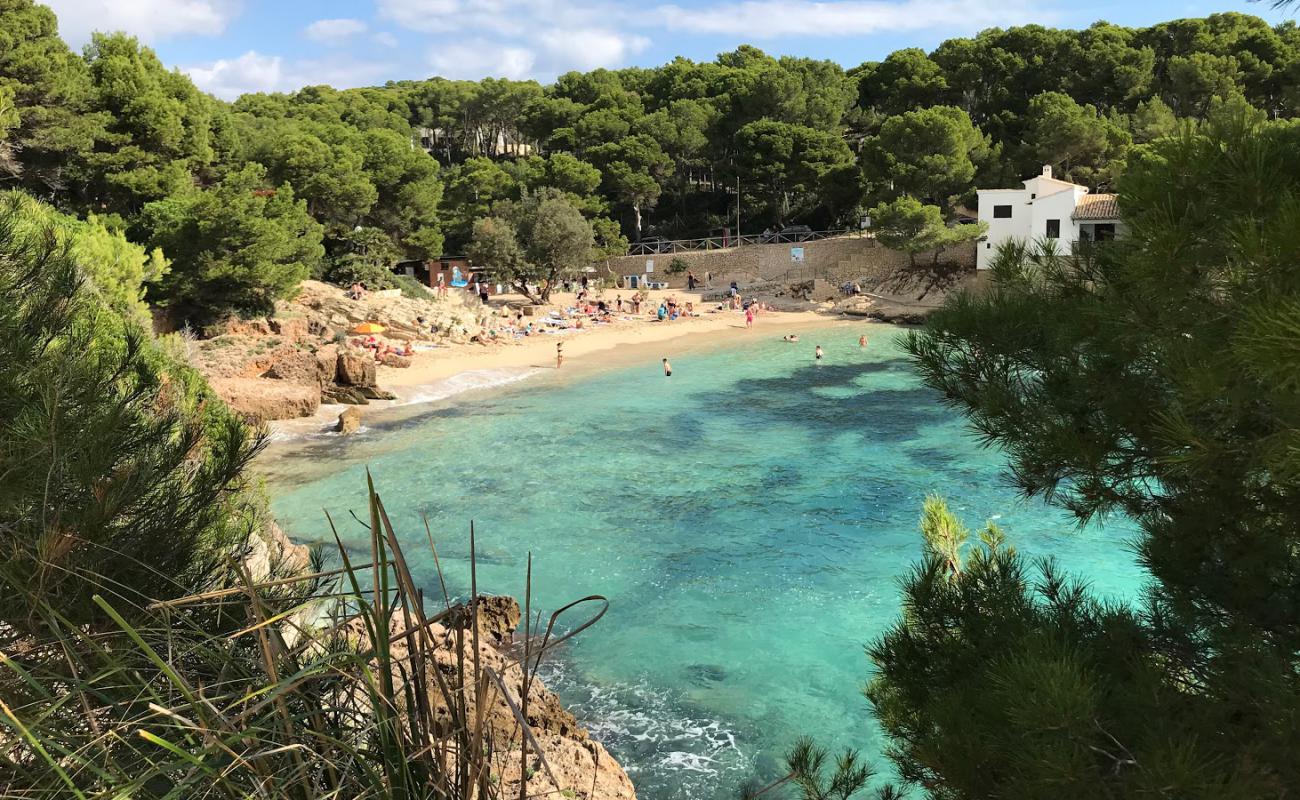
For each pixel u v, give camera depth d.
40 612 2.69
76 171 41.66
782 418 34.50
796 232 78.81
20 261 5.06
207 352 37.78
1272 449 3.80
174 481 4.30
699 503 24.09
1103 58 74.56
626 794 9.01
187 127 47.97
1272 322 3.17
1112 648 5.36
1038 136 69.00
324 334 44.84
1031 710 4.23
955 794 4.91
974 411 5.88
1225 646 4.90
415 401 38.84
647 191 80.38
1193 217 4.30
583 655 15.76
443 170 97.44
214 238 39.59
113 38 45.94
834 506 23.50
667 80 101.75
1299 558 4.91
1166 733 4.33
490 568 19.67
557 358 47.34
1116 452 5.20
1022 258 5.98
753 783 12.15
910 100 84.69
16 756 2.30
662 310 63.12
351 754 2.38
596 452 29.73
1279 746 4.18
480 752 2.36
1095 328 5.15
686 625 16.83
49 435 3.81
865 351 50.00
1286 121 4.43
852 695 14.27
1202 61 66.25
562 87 108.69
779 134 78.62
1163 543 5.38
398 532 21.89
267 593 3.57
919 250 62.16
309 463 28.41
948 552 8.05
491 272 66.62
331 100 113.56
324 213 57.84
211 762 2.19
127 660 2.69
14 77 38.41
